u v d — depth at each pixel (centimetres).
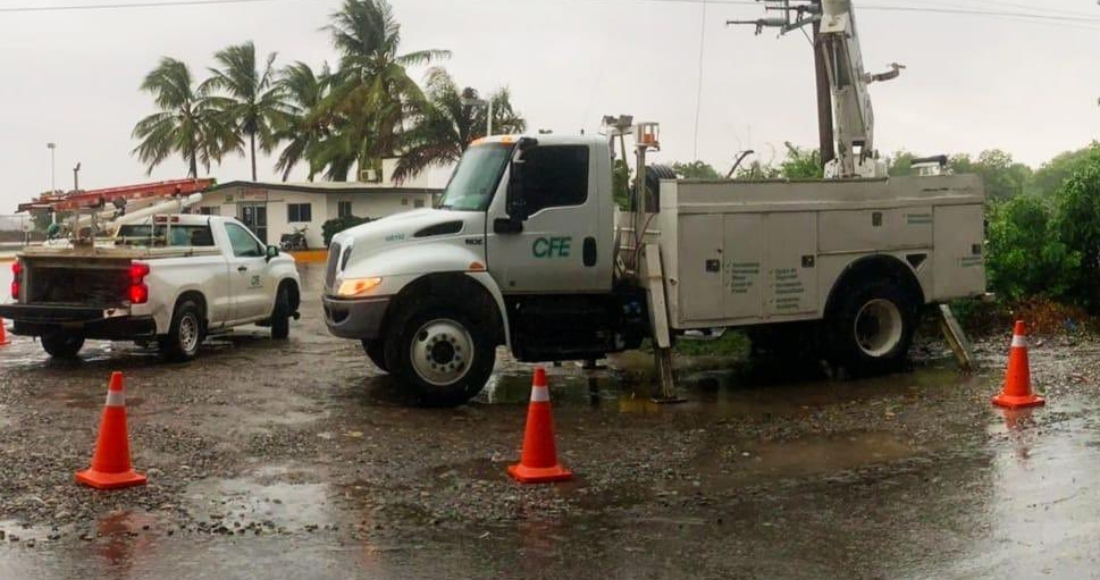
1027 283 1723
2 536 677
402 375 1129
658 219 1195
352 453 916
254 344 1658
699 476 841
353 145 5253
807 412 1091
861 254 1278
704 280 1181
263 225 4881
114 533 686
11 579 598
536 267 1170
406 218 1180
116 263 1378
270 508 748
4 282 3048
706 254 1180
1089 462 852
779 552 652
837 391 1212
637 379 1321
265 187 4803
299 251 4569
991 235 1717
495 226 1156
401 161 4912
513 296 1185
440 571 620
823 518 723
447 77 4909
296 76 6134
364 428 1023
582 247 1180
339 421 1056
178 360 1454
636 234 1215
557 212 1173
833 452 914
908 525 702
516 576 612
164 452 909
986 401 1111
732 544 669
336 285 1158
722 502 767
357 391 1229
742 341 1555
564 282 1183
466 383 1141
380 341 1265
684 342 1558
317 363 1448
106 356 1528
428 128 4881
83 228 1585
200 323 1496
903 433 977
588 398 1194
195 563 629
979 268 1362
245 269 1605
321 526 707
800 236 1236
